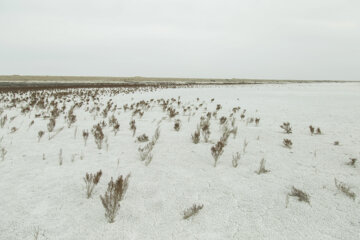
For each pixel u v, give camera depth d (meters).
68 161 3.83
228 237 2.06
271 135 5.84
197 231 2.13
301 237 2.05
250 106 11.98
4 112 9.03
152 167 3.66
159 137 5.55
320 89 29.69
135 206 2.54
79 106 11.05
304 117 8.50
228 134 5.39
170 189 2.94
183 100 15.30
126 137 5.53
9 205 2.46
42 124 6.90
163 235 2.07
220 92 23.30
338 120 7.81
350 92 23.41
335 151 4.49
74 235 2.05
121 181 2.53
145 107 10.50
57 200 2.60
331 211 2.45
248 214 2.40
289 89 29.53
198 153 4.38
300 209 2.49
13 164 3.63
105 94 19.69
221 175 3.38
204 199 2.70
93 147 4.66
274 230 2.15
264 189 2.95
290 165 3.78
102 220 2.28
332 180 3.20
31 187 2.88
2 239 1.96
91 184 3.01
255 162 3.91
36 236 1.99
